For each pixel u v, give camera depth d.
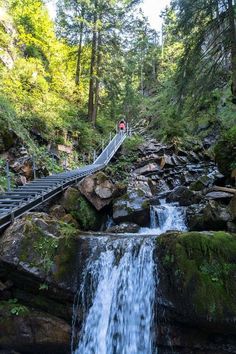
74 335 6.84
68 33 27.00
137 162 21.45
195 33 13.12
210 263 6.17
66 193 10.98
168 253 6.53
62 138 19.14
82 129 22.55
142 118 32.94
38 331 6.77
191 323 6.08
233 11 12.01
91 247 7.49
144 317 6.54
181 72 13.39
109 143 23.50
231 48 12.01
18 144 13.88
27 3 25.23
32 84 20.56
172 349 6.25
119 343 6.66
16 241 7.16
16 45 22.66
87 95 29.14
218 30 12.71
